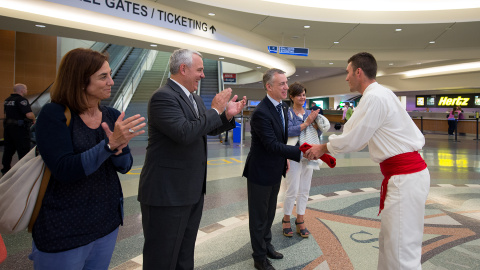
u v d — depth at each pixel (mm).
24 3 6180
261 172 2254
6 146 5137
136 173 5574
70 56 1226
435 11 9281
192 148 1683
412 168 1701
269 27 10531
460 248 2682
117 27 7570
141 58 14430
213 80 14383
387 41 12258
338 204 3922
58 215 1181
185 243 1853
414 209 1673
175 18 8633
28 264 2385
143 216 1682
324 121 2908
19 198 1138
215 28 9844
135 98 12430
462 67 15750
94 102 1289
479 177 5551
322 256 2543
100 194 1282
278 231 3070
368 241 2836
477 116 12383
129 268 2328
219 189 4621
